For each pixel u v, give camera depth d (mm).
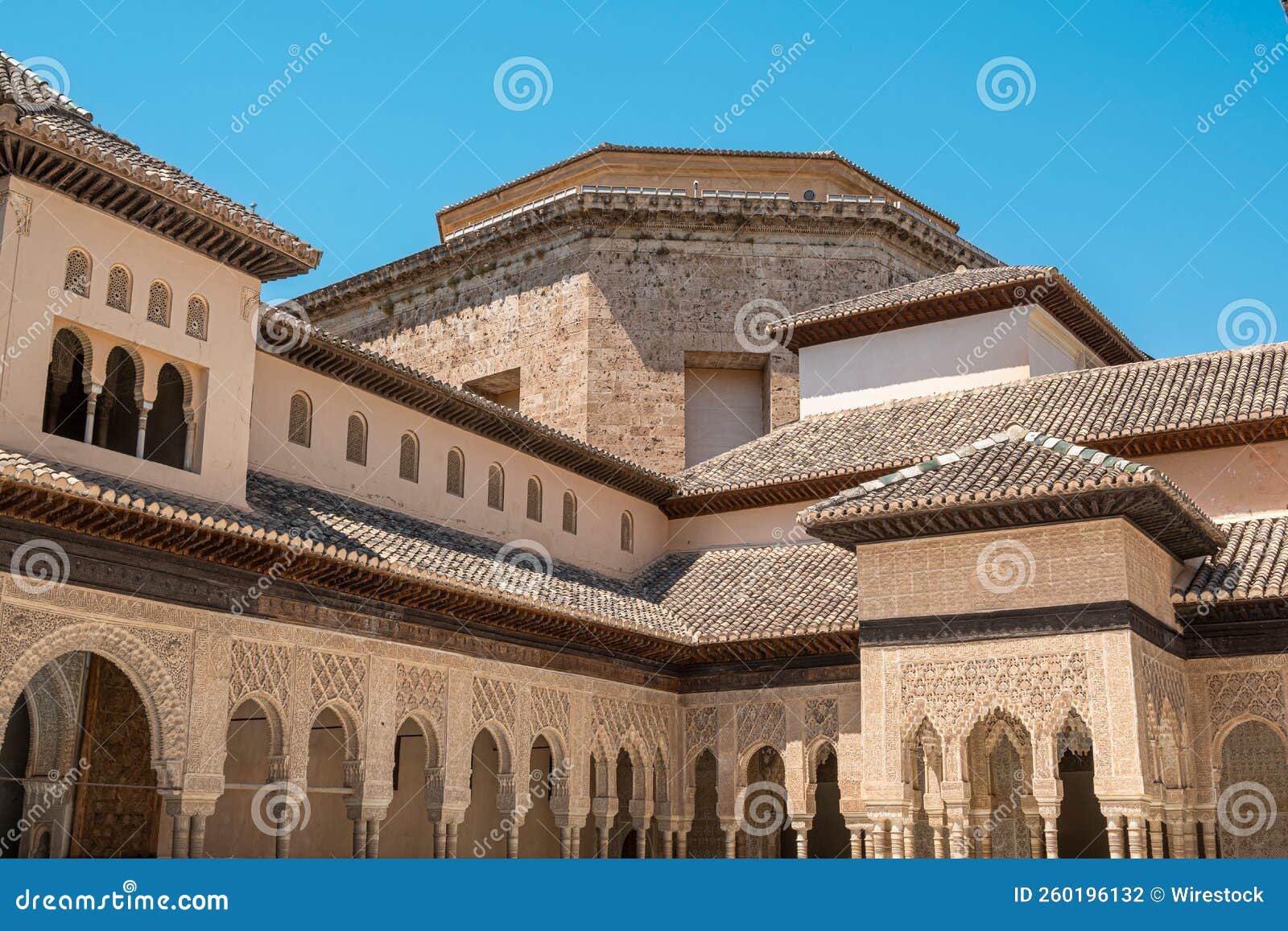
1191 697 20234
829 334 29656
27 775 19453
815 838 27766
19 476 13555
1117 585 18141
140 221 16672
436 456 22922
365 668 18562
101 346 16266
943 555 19469
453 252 35250
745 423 33750
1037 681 18375
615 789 22891
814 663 23141
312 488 20281
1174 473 22812
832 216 33125
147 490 15977
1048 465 18891
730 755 23734
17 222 15203
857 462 25109
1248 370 23781
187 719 15969
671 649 23469
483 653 20609
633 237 33219
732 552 26875
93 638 15070
